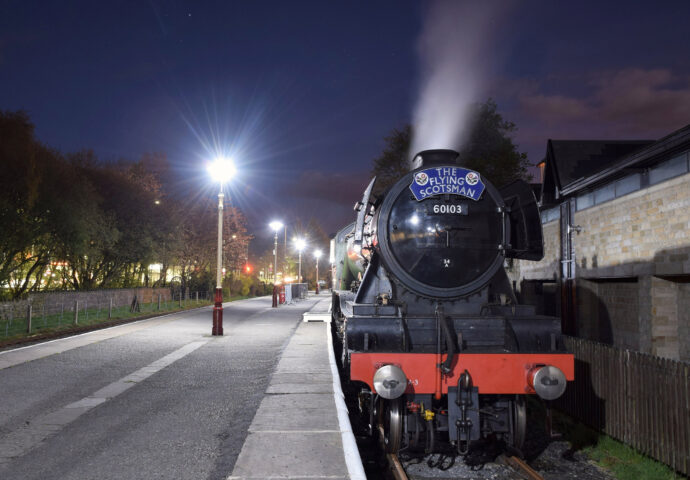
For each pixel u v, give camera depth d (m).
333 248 15.26
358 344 6.26
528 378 5.93
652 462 6.96
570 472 6.74
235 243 47.06
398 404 6.10
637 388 7.57
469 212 7.02
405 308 6.70
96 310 25.23
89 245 25.38
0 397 7.46
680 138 9.66
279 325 18.62
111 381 8.69
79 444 5.48
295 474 4.47
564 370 6.04
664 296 11.14
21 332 15.32
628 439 7.76
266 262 74.12
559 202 16.27
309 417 6.30
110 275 31.69
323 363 10.22
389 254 6.87
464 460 6.70
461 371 5.93
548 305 17.84
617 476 6.65
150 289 34.56
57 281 29.39
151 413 6.71
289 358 10.84
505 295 7.05
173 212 35.22
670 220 10.59
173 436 5.75
